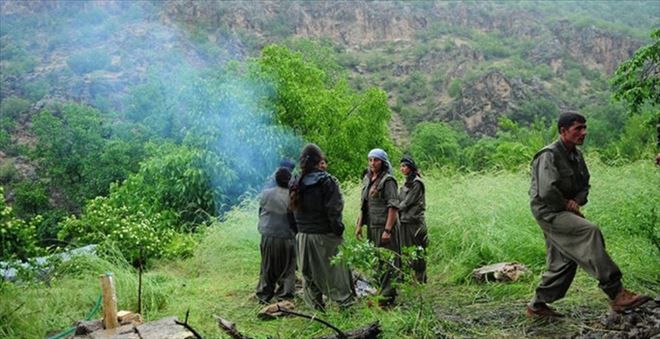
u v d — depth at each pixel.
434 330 4.83
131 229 8.69
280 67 15.97
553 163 4.76
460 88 80.88
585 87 86.00
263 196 6.60
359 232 6.25
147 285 6.86
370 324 4.70
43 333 5.47
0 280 5.73
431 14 114.19
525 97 78.12
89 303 6.43
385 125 19.84
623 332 4.29
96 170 28.06
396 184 5.93
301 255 5.70
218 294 7.09
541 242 7.59
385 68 94.62
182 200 12.71
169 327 4.73
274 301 6.50
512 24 110.88
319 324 5.27
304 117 15.64
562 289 4.88
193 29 96.38
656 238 5.95
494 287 6.28
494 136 72.19
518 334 4.70
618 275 4.50
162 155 14.05
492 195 9.17
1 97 77.81
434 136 38.38
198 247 9.77
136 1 101.25
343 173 15.96
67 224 9.09
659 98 7.64
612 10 121.00
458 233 8.18
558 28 104.62
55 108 71.31
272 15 107.25
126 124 30.52
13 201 34.78
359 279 7.07
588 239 4.55
